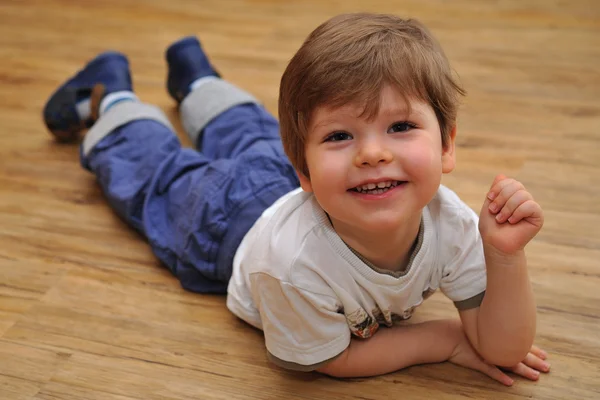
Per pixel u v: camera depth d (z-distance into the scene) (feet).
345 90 2.84
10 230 4.59
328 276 3.17
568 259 4.11
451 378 3.49
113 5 7.61
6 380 3.58
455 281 3.37
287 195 3.80
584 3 7.22
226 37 6.88
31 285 4.17
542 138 5.19
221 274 4.00
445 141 3.11
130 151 4.64
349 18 3.07
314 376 3.55
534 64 6.19
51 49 6.77
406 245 3.22
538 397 3.38
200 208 4.01
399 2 7.47
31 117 5.75
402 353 3.48
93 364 3.65
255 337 3.78
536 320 3.62
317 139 2.97
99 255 4.38
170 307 3.99
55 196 4.90
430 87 2.94
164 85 6.15
